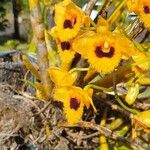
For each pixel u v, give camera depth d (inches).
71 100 21.2
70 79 21.5
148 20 20.5
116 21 22.6
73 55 21.7
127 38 20.8
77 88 21.1
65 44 21.7
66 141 23.7
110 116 24.8
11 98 24.2
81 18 20.9
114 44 20.4
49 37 24.9
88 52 20.4
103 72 20.7
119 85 24.9
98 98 23.9
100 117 24.9
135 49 21.7
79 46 20.4
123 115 24.5
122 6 22.0
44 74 22.9
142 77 22.5
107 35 20.3
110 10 23.0
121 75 22.7
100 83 22.9
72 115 21.1
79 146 23.9
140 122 22.1
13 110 23.7
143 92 26.0
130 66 22.4
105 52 20.4
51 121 23.5
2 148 23.5
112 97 24.5
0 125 23.6
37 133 23.7
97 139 24.1
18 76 26.9
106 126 24.7
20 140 23.8
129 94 22.8
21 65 27.0
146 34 23.1
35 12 22.3
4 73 26.5
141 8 20.5
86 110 24.3
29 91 25.7
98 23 20.5
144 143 24.5
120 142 23.8
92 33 20.5
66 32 20.9
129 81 23.0
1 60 29.0
